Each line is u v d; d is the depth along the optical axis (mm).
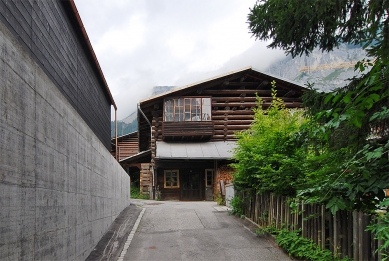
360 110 3090
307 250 5844
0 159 2699
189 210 13180
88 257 6344
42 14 5418
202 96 19469
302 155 7270
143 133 27047
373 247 4359
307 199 5426
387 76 3369
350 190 4387
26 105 3336
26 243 3209
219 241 7840
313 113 5801
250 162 8961
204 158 17969
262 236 8109
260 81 20156
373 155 3730
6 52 2900
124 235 8680
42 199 3727
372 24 3951
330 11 5129
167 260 6414
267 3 5336
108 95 12734
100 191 7996
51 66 5863
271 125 8891
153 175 21062
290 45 6250
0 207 2658
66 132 4906
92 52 8828
